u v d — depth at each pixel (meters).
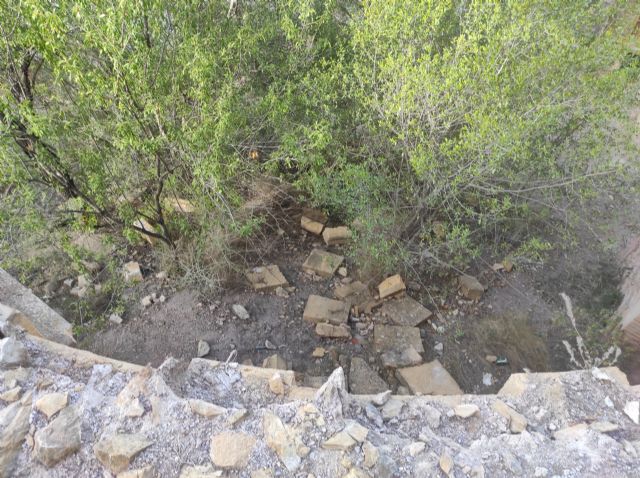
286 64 5.00
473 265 5.43
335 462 2.55
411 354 4.50
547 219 5.47
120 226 4.87
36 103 4.40
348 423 2.74
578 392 3.12
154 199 4.88
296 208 6.05
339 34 5.48
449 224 5.41
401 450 2.69
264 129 5.11
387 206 4.79
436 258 4.79
